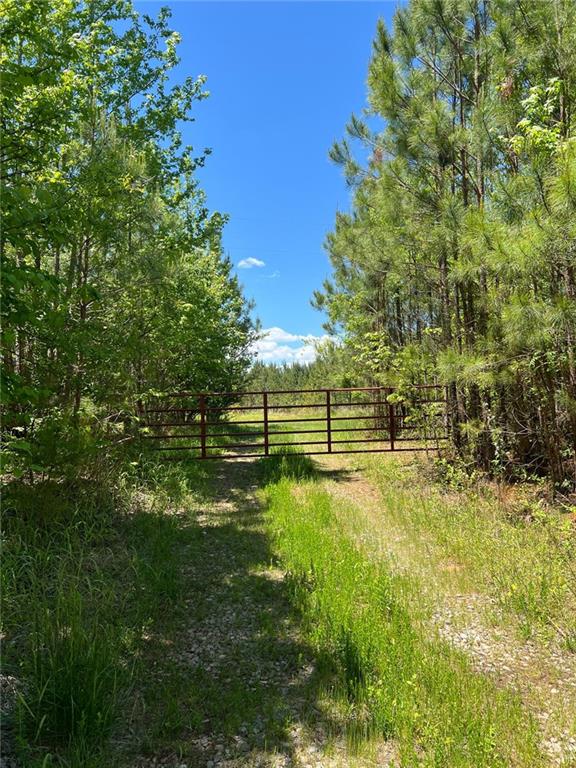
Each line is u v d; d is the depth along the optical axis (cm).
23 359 514
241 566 466
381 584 405
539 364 584
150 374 754
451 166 779
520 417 712
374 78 777
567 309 459
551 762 238
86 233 577
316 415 2097
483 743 237
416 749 244
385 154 897
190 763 234
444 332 826
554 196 428
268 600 400
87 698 252
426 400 859
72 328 555
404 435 1137
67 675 256
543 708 280
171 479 720
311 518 591
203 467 898
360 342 1379
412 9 761
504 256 477
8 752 230
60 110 530
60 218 395
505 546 491
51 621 319
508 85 610
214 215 1071
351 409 1888
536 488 656
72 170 574
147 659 317
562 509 596
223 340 1330
